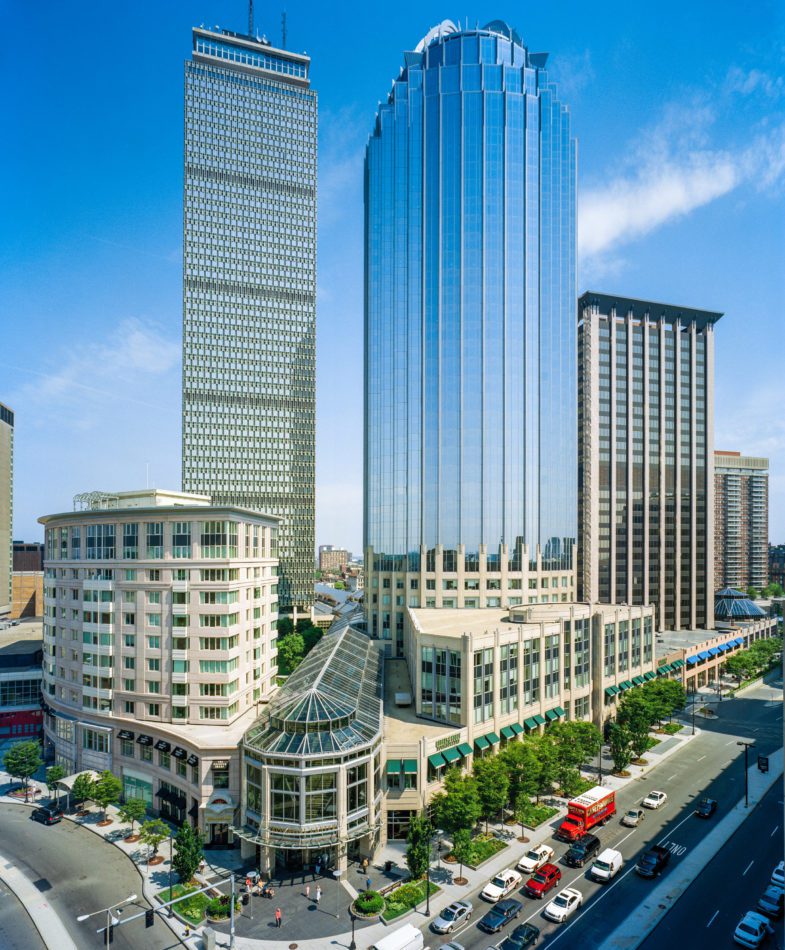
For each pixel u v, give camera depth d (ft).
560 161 432.25
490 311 413.18
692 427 586.45
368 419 434.30
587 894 176.55
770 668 485.15
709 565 583.99
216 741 220.02
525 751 223.10
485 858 198.39
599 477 553.64
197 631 245.04
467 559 395.75
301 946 156.46
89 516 271.90
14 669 342.03
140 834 221.46
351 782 191.93
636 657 351.67
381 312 427.33
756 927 153.38
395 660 381.81
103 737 259.19
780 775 270.26
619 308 568.82
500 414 407.85
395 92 436.76
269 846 182.19
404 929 148.97
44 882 190.70
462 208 417.28
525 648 268.21
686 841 208.33
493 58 435.53
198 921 168.35
